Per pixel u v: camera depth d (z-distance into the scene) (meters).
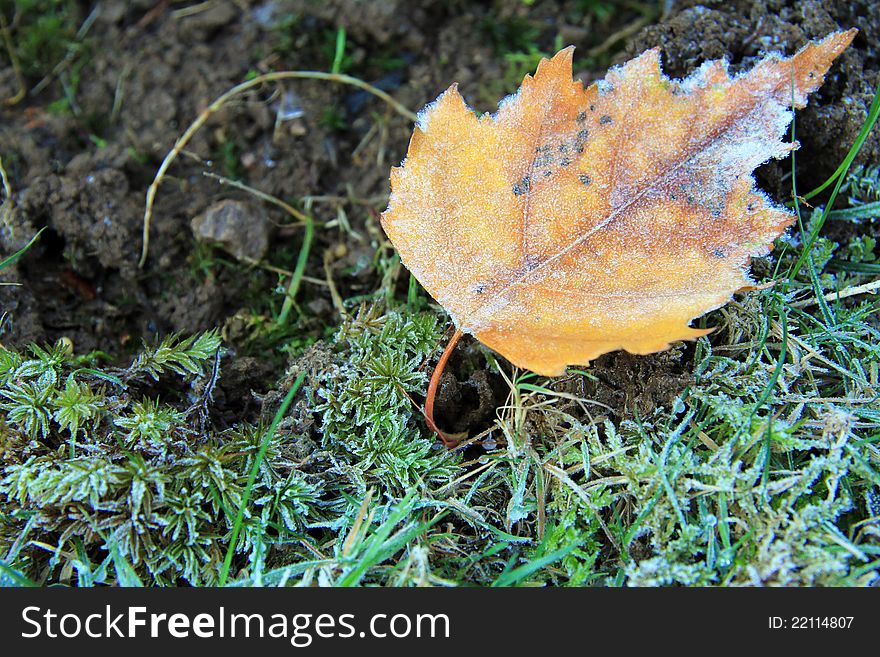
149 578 0.12
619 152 0.12
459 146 0.12
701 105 0.12
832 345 0.14
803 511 0.12
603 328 0.12
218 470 0.12
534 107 0.12
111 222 0.16
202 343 0.14
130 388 0.14
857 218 0.14
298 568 0.12
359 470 0.13
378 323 0.14
